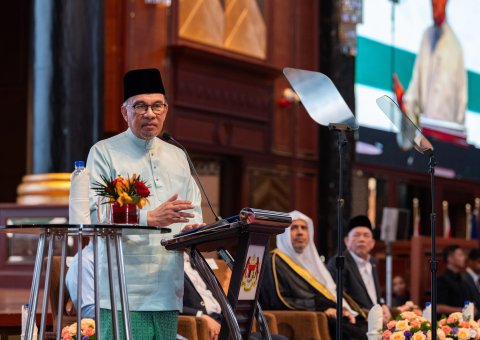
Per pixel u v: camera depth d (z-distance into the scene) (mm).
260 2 20453
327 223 21938
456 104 26688
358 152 22938
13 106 20609
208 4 19062
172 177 7328
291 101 21422
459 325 10555
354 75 22797
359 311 12766
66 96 15305
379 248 20953
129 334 6230
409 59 24906
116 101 17453
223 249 6867
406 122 8648
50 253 6238
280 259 12500
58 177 15188
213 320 10188
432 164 8617
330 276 13031
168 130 18359
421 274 17266
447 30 26453
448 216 26859
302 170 21672
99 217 6715
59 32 15398
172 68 18484
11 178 20531
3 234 14930
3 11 20828
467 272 17125
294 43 21594
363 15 23172
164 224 6617
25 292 14008
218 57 19141
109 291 6539
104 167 7164
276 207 20969
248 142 20281
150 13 18000
